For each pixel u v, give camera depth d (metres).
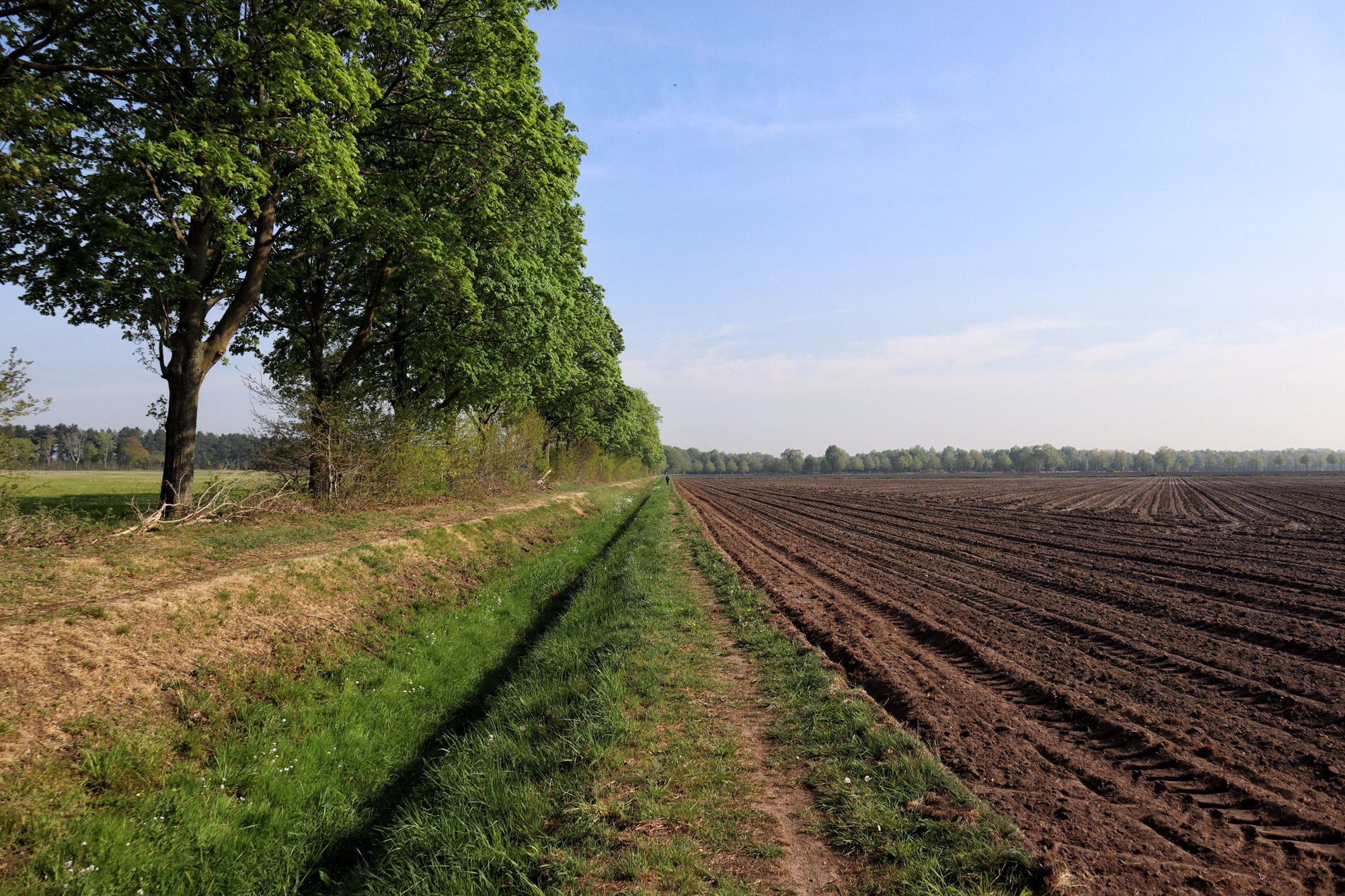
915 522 27.23
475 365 18.19
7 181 9.20
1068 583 12.63
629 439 65.06
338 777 6.69
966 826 4.14
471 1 13.84
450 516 18.78
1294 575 12.84
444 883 4.18
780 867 3.97
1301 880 3.52
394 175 14.34
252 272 13.28
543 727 6.61
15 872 4.57
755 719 6.39
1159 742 5.31
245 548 11.45
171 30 10.80
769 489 66.00
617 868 4.03
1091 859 3.79
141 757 5.96
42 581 8.06
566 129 18.09
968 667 7.70
